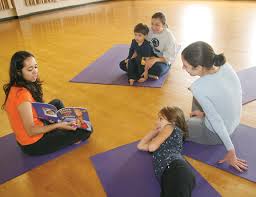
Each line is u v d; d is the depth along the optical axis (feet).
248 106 7.53
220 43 12.53
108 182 5.47
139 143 6.20
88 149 6.42
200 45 4.87
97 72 10.29
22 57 5.42
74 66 11.10
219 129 5.24
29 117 5.49
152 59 9.25
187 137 6.03
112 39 14.12
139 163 5.87
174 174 4.69
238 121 5.92
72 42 14.25
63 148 6.48
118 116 7.60
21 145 6.08
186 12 18.70
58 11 22.52
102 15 19.93
